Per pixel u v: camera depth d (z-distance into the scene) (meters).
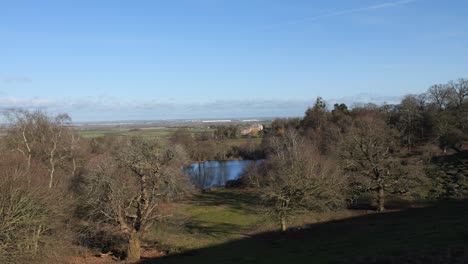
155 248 43.62
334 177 50.06
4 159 46.22
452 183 64.44
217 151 140.75
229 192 83.50
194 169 120.56
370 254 27.97
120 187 39.31
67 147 63.81
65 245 36.25
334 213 54.97
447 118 92.94
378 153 56.16
